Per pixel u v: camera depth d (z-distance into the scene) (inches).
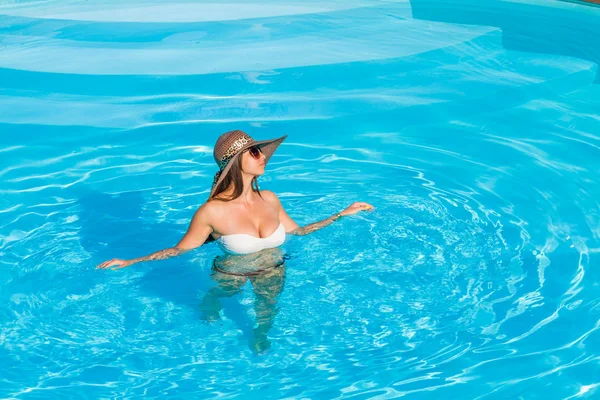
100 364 173.9
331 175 260.8
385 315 188.1
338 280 198.7
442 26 401.7
